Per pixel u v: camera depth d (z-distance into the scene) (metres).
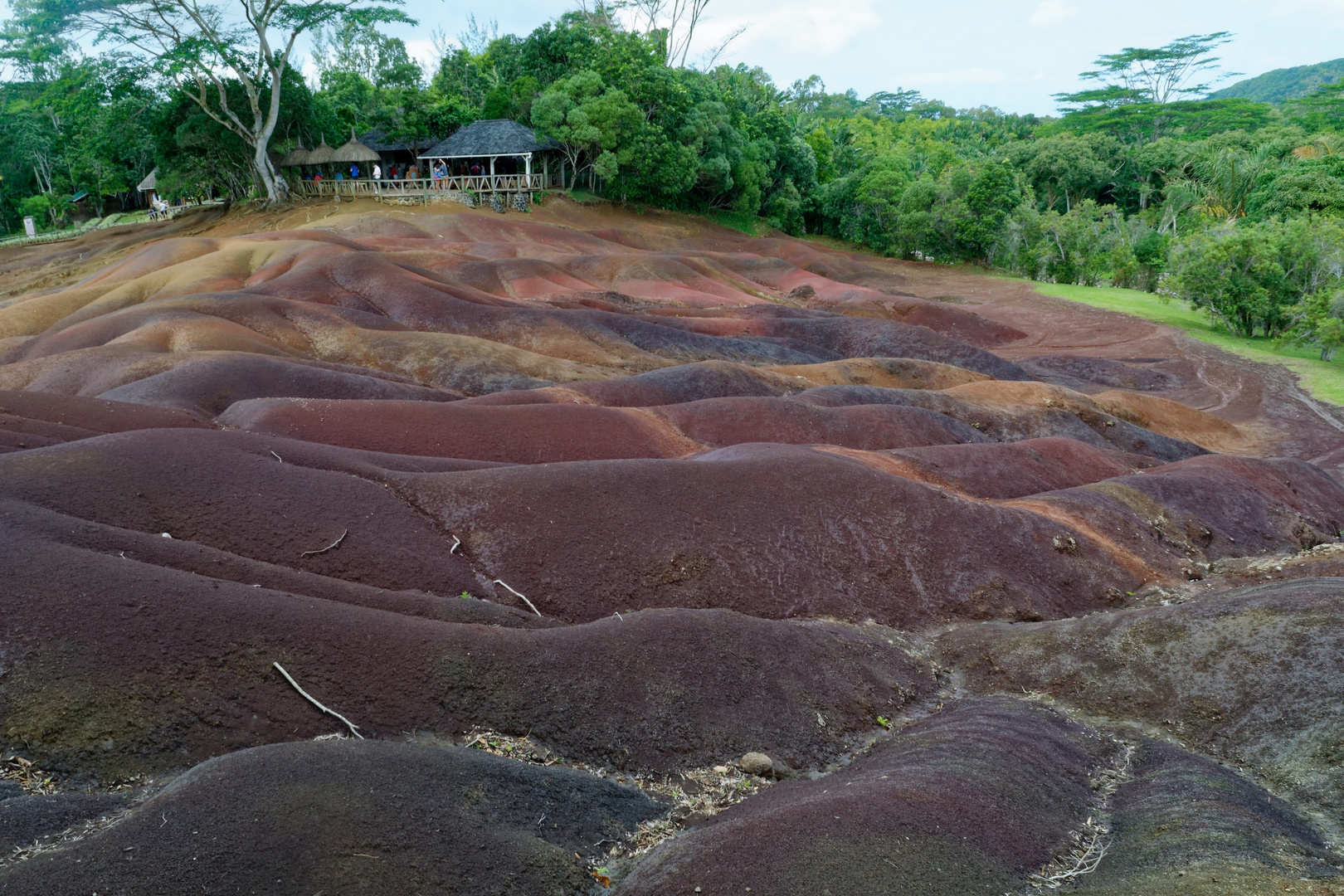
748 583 15.02
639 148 61.53
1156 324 47.50
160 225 61.19
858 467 17.94
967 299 57.34
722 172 66.75
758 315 42.09
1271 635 10.91
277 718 8.98
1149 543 18.69
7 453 14.16
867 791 7.89
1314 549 18.30
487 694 9.79
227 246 41.91
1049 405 30.20
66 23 51.44
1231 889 6.34
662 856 7.23
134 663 8.95
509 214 58.75
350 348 29.17
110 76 54.06
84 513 12.75
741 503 16.39
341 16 56.94
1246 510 21.25
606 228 60.88
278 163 63.03
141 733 8.41
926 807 7.62
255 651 9.48
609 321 34.88
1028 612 15.59
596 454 20.55
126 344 26.16
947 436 25.03
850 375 31.89
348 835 6.61
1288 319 44.06
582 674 10.27
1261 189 64.25
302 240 41.94
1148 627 12.11
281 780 6.98
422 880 6.45
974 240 66.88
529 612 13.33
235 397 22.69
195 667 9.12
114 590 9.68
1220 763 9.80
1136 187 85.12
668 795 9.12
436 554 14.41
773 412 23.77
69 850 6.19
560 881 6.94
